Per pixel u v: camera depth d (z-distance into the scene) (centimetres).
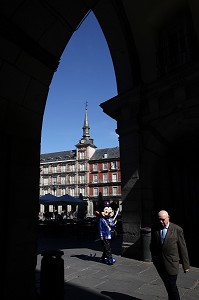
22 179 345
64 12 378
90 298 426
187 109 704
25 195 345
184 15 793
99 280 529
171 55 833
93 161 6619
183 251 346
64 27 388
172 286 336
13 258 315
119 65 884
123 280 528
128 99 824
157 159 854
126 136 842
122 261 712
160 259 349
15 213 327
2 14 315
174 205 919
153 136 787
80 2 397
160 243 351
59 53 396
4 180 324
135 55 865
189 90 711
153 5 773
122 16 810
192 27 772
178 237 350
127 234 788
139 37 839
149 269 620
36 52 361
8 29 322
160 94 776
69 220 1714
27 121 364
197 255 762
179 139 869
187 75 687
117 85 899
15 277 313
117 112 891
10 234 316
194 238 952
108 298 425
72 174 6806
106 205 726
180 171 1031
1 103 327
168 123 751
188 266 342
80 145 6850
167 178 905
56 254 360
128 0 766
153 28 851
